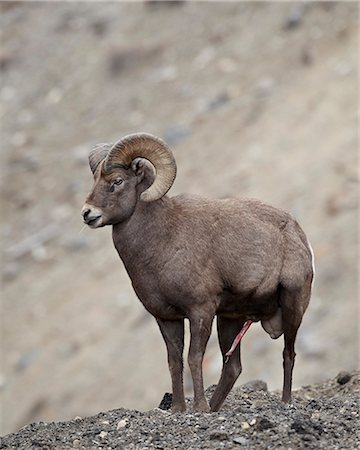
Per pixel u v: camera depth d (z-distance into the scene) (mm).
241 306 27047
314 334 63375
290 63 89312
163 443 23766
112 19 107000
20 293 82750
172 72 97062
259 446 22969
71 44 107125
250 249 26469
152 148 25531
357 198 71875
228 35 97125
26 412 68562
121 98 98125
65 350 72688
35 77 106625
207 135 86062
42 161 97438
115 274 79000
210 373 60719
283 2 96562
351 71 84312
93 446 24203
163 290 25844
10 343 77438
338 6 92250
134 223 25938
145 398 63719
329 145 77438
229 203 26984
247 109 86562
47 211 92000
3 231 91812
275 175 76625
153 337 68688
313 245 69562
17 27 113062
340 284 66500
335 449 22719
